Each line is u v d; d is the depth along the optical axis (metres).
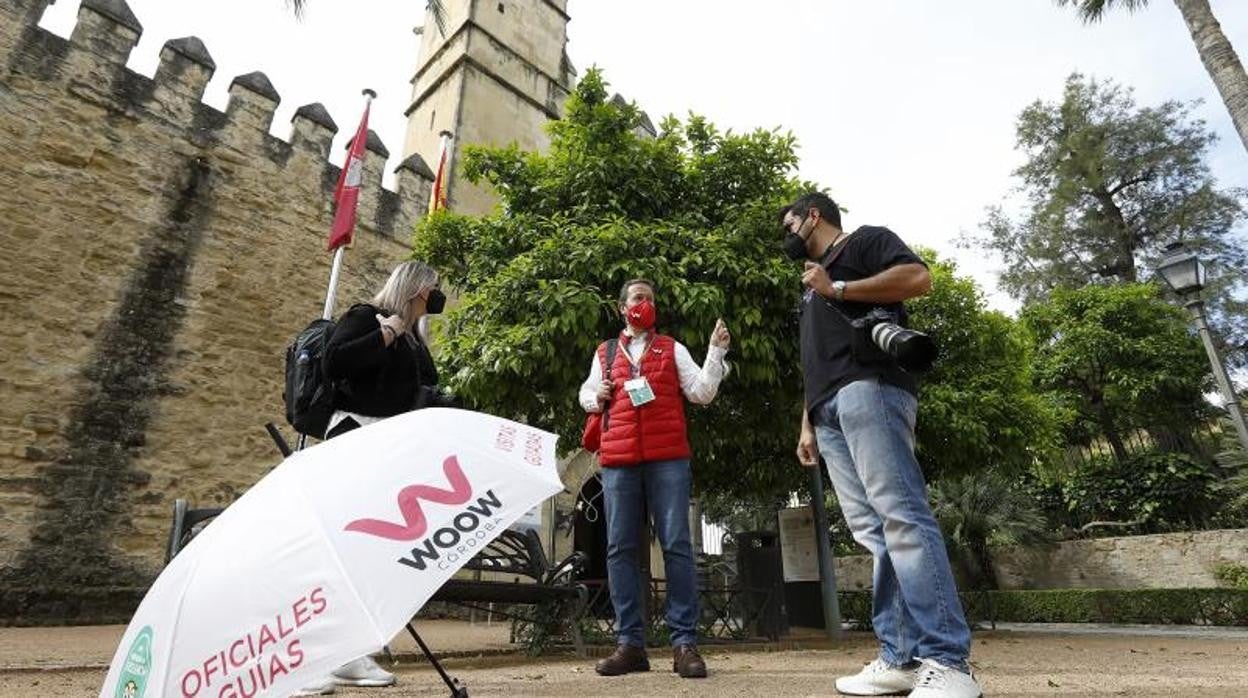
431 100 15.77
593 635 5.05
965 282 8.75
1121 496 16.22
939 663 1.82
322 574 1.12
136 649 1.16
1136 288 18.56
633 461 3.06
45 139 8.48
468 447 1.51
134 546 7.93
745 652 4.59
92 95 8.98
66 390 7.89
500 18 16.53
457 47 15.67
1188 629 10.25
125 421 8.21
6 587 7.03
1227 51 9.03
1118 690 2.35
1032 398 8.98
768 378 5.45
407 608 1.10
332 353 2.58
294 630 1.06
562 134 7.01
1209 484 15.06
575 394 5.43
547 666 3.61
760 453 7.27
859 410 2.09
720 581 8.36
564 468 12.09
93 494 7.79
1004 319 9.34
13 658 4.01
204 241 9.50
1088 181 22.75
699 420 6.04
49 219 8.29
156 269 8.97
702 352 5.47
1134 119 22.89
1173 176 22.59
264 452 9.27
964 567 15.95
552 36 18.08
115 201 8.85
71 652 4.48
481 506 1.35
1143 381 16.78
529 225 6.24
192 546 1.29
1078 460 18.25
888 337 1.97
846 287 2.20
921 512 2.00
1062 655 4.29
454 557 1.22
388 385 2.80
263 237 10.11
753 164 6.52
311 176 10.94
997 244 24.50
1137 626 11.76
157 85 9.64
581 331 5.17
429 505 1.31
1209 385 17.31
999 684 2.61
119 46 9.39
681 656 2.84
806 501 9.04
